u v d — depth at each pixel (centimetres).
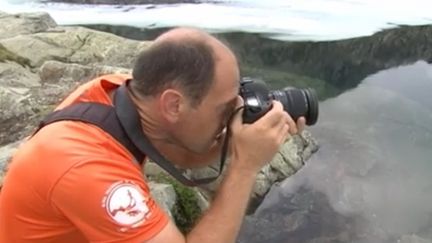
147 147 213
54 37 1022
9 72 860
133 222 201
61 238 210
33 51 985
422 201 738
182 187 589
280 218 711
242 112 226
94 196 198
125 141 211
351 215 716
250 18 1518
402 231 684
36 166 206
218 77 206
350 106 992
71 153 202
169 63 204
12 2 1648
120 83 225
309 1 1675
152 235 203
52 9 1592
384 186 770
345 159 827
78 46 1016
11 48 984
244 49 1312
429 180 778
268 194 757
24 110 705
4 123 682
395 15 1552
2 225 221
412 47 1333
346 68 1205
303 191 765
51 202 204
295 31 1423
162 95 206
